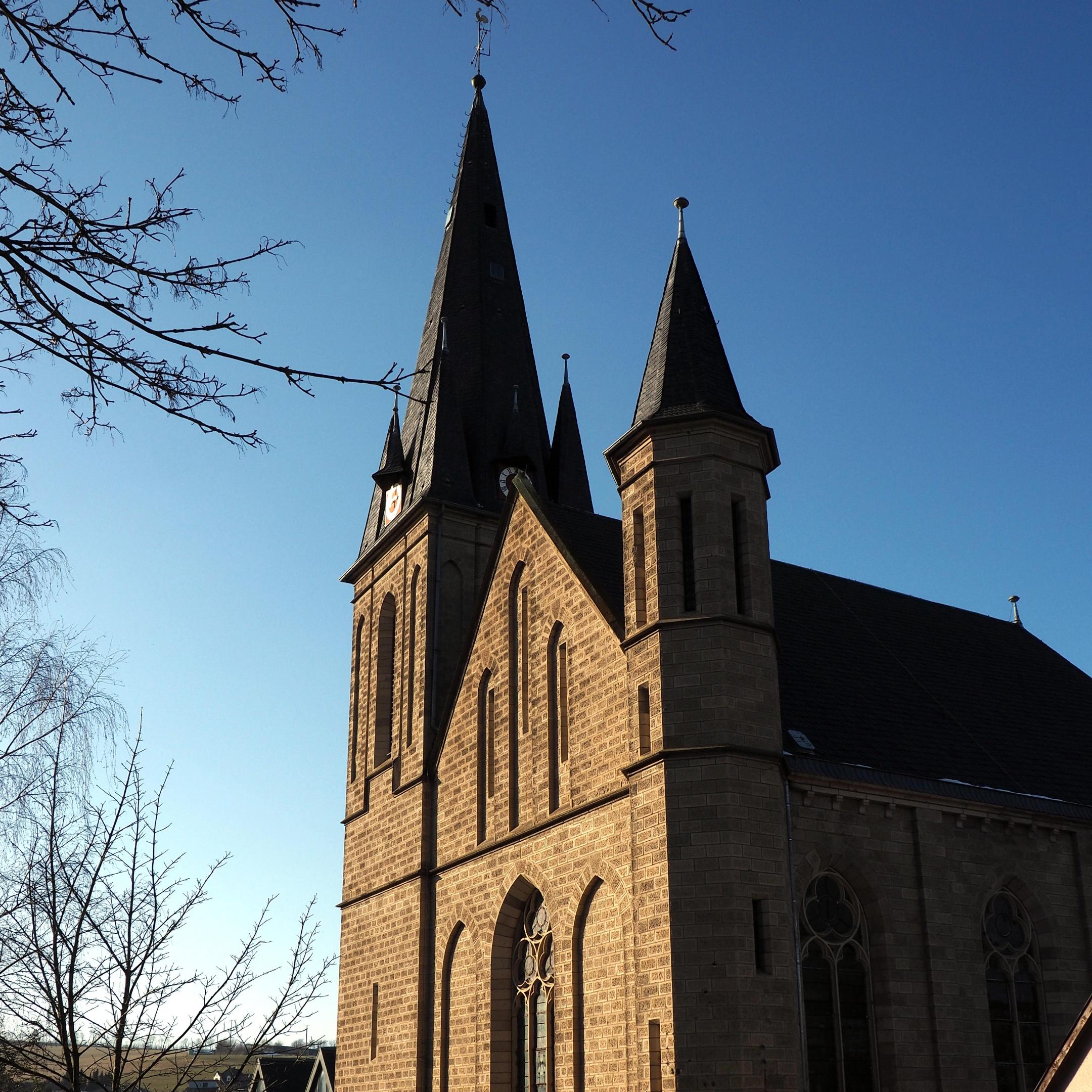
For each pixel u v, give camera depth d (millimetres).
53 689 16281
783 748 29359
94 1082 12539
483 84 59844
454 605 44250
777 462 31938
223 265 8609
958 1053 29250
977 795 32250
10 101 8203
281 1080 14039
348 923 43656
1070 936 32688
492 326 52594
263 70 8297
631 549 30516
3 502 10078
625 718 30484
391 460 49031
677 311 32469
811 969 28281
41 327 8531
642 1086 25781
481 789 37062
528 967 33250
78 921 12617
